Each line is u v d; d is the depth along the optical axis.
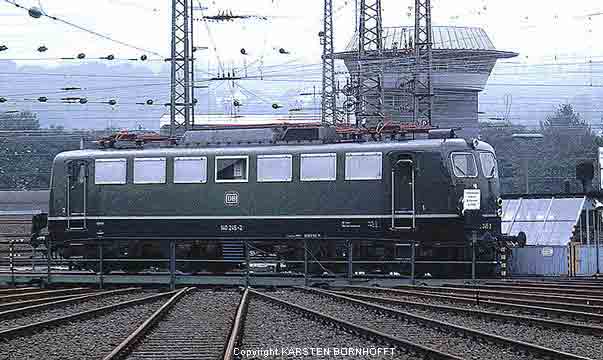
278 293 31.39
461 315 24.30
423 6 52.94
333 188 35.16
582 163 45.22
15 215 77.56
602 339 19.33
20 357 17.34
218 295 31.16
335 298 28.81
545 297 27.52
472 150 34.28
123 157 37.34
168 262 36.88
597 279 35.56
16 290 32.19
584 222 42.53
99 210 37.38
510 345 17.89
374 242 34.84
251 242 36.16
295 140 36.38
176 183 36.78
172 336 20.00
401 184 34.34
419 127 35.81
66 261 35.56
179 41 54.03
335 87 63.94
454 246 34.16
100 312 24.73
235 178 36.25
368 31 54.09
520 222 43.47
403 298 29.41
